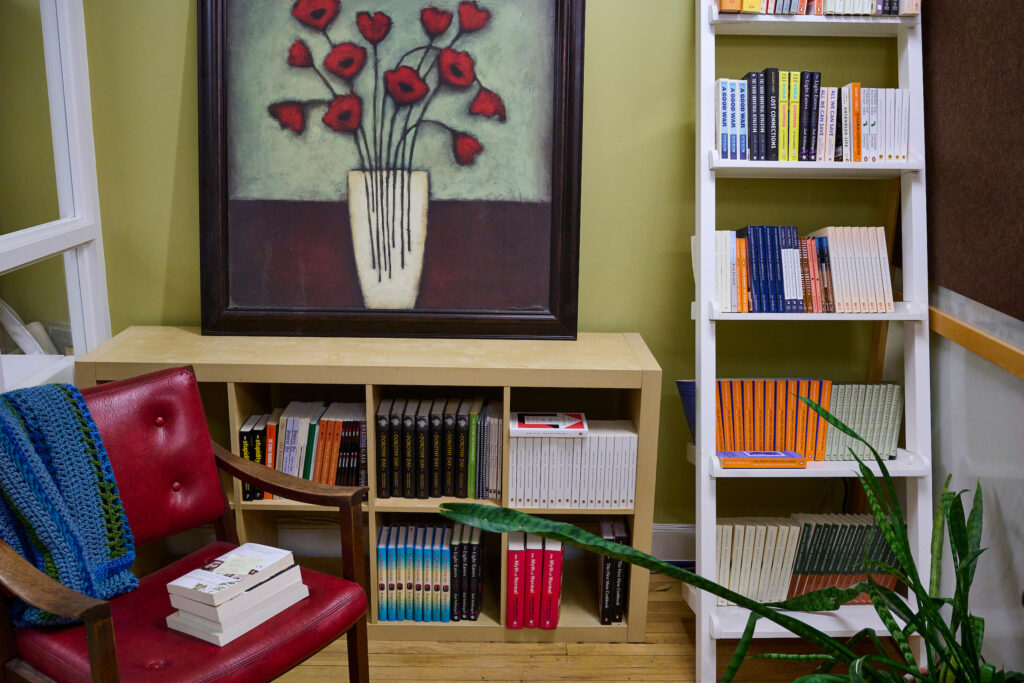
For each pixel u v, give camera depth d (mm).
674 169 2449
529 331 2385
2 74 1978
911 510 2229
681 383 2352
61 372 2264
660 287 2521
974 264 1972
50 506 1577
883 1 2113
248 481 1869
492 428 2207
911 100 2158
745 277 2156
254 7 2316
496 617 2322
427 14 2320
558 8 2303
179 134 2428
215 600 1492
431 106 2342
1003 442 1902
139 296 2521
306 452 2240
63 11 2287
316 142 2352
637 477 2195
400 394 2529
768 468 2143
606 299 2531
